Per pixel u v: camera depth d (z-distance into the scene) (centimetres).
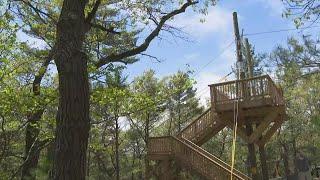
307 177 2520
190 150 2052
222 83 1991
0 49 1037
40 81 1123
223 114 2008
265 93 1900
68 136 632
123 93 1229
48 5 1327
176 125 4600
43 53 1162
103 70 1244
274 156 4497
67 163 623
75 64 662
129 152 4762
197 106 4594
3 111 1033
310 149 4388
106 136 3769
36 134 1124
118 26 1405
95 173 4203
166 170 2117
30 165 1064
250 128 2053
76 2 697
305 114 4244
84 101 657
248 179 1955
